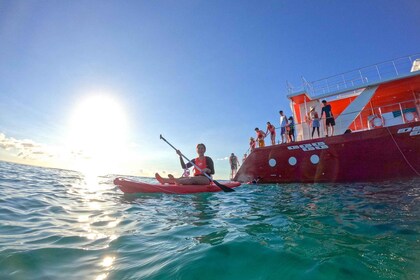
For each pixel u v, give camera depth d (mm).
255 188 9102
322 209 4375
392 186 7520
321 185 9328
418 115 10812
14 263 2055
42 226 3375
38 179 11891
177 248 2412
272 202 5438
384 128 9281
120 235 2945
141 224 3512
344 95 12719
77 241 2711
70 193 7238
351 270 1844
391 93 11953
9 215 3941
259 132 13289
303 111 13352
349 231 2893
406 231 2850
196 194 6980
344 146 9945
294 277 1758
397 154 8992
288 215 3900
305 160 10727
